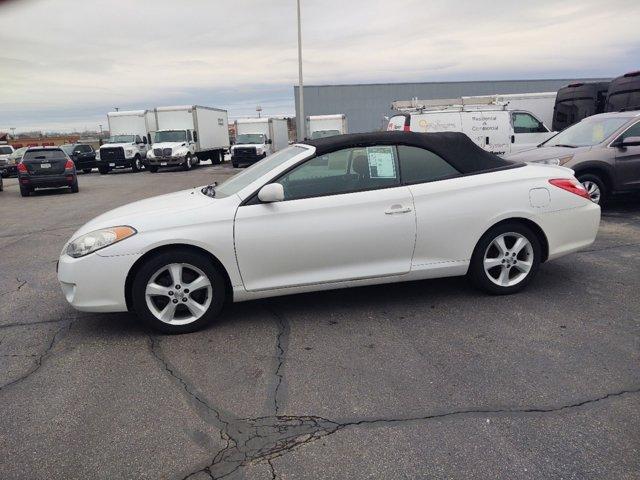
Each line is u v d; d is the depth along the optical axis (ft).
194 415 9.55
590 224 15.31
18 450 8.66
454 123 42.04
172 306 13.09
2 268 21.48
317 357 11.71
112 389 10.59
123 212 13.93
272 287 13.46
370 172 13.84
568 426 8.75
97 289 12.79
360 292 15.94
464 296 15.21
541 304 14.37
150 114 100.22
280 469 7.97
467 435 8.61
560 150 26.89
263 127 102.37
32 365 11.83
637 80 38.96
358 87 129.29
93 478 7.93
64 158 55.31
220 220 12.94
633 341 11.91
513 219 14.64
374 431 8.83
